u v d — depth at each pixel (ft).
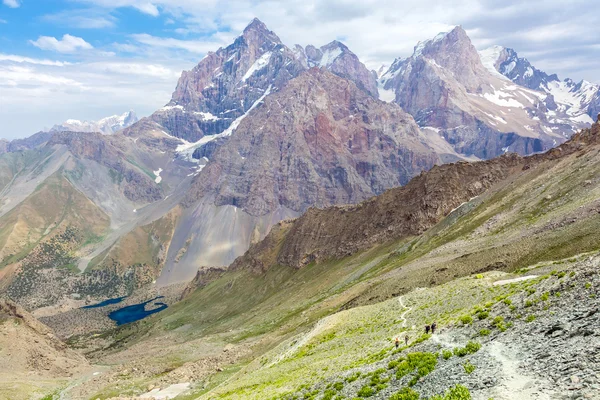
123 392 469.98
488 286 266.98
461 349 138.82
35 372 638.12
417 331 217.15
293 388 199.82
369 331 278.67
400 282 454.40
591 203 392.88
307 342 323.78
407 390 127.95
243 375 370.12
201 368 501.15
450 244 568.41
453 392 108.47
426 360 142.20
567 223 384.88
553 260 318.24
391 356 171.32
